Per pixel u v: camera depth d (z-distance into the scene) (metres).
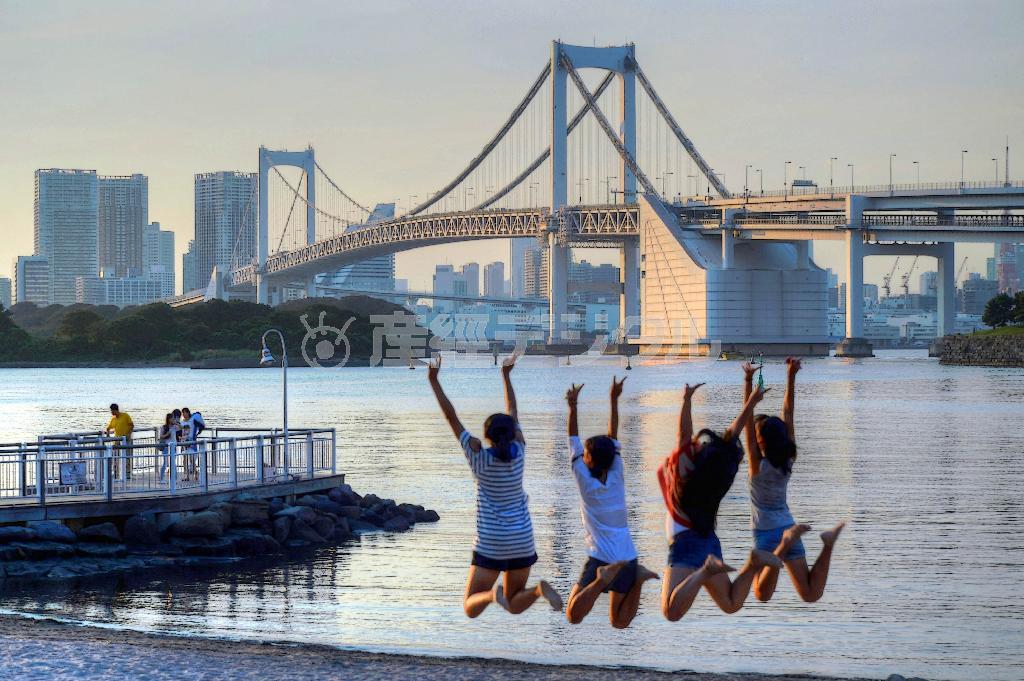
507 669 16.33
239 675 15.61
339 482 32.75
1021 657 19.23
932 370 184.25
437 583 24.50
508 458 11.90
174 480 27.72
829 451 56.72
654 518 34.09
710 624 21.23
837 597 23.39
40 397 125.25
